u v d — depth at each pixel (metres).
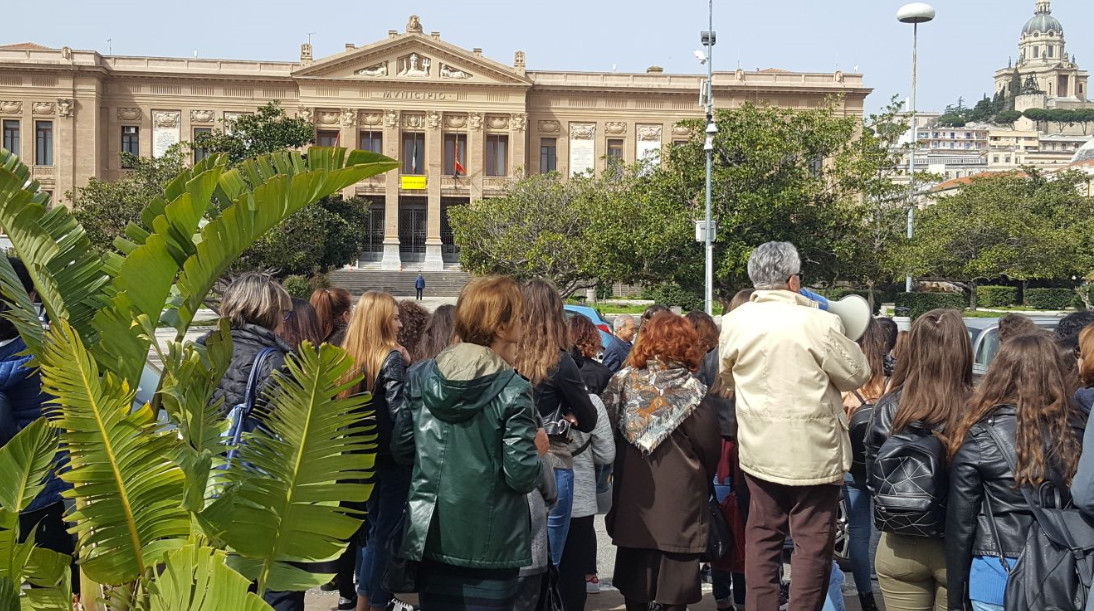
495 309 4.84
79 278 4.76
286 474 4.18
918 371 5.22
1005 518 4.78
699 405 6.04
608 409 6.22
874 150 37.16
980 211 49.94
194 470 4.07
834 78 74.75
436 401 4.73
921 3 36.00
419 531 4.76
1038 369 4.79
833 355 5.47
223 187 4.68
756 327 5.59
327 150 4.59
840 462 5.54
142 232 4.95
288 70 71.19
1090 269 48.69
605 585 7.85
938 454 5.06
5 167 4.84
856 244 36.53
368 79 70.75
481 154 72.00
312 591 7.74
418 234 74.12
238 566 4.23
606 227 37.91
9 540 3.93
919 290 59.28
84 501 4.27
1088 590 4.45
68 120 67.81
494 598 4.78
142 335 4.46
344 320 8.12
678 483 6.02
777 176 36.28
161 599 3.94
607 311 52.38
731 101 74.38
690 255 36.44
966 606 4.91
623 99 74.19
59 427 4.24
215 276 4.41
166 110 70.06
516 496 4.81
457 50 71.00
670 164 38.16
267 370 5.60
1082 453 4.23
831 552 5.60
